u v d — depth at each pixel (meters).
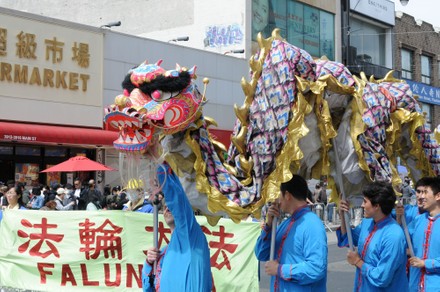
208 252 3.75
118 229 6.86
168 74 3.24
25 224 7.12
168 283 3.64
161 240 6.73
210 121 3.64
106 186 16.19
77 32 16.98
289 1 23.14
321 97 3.94
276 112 3.73
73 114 16.88
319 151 4.16
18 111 15.60
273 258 3.99
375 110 4.30
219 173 3.56
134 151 3.26
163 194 3.65
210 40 22.17
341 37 25.73
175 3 23.12
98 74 17.52
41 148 16.94
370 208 4.32
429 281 4.64
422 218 4.89
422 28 31.27
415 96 5.16
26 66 15.78
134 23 24.06
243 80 3.84
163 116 3.23
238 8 21.52
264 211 4.25
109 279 6.86
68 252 6.96
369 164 4.25
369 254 4.30
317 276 3.80
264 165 3.69
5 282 7.11
